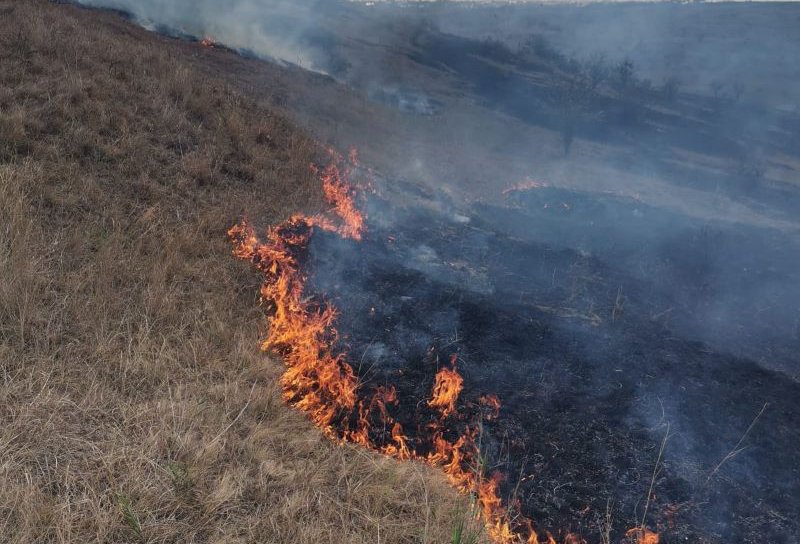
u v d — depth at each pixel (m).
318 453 4.21
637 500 4.32
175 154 8.46
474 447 4.71
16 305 4.55
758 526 4.17
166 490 3.41
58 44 9.96
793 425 5.41
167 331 5.07
